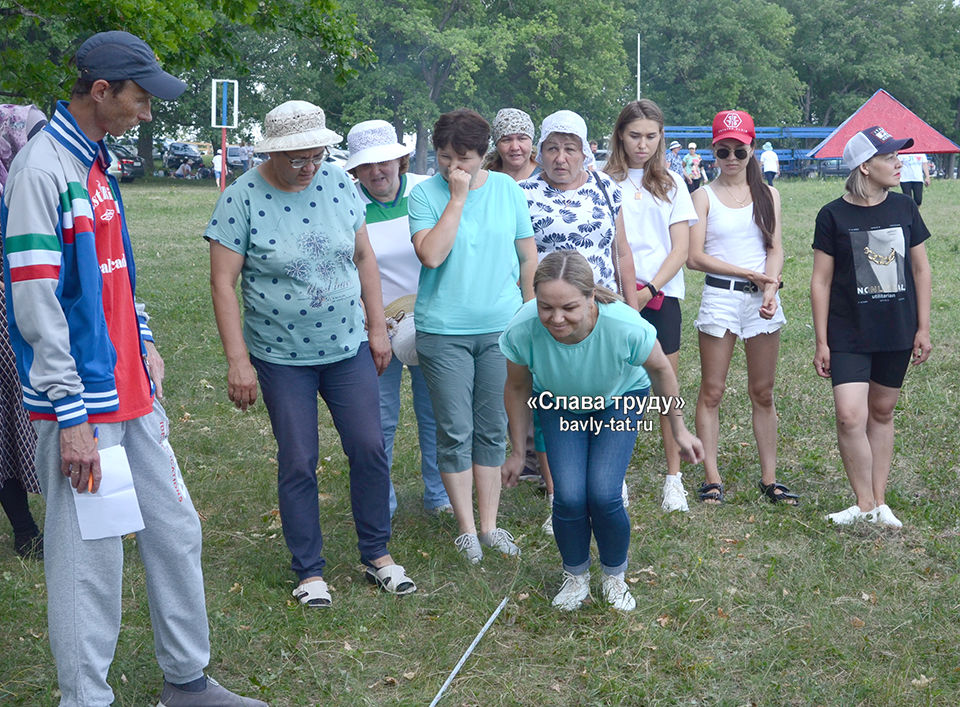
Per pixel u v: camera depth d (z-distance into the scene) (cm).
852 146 506
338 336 420
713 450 555
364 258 443
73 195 293
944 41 6981
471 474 481
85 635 304
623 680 368
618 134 529
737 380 791
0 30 805
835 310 511
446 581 446
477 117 446
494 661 384
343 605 423
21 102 799
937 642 394
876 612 419
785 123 6162
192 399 744
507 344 393
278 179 410
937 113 6688
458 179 444
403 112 4866
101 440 302
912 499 550
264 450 635
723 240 542
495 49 4803
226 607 418
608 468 407
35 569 449
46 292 286
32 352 293
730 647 394
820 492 564
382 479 435
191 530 330
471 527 475
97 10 762
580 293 364
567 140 486
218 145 4991
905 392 739
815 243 514
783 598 430
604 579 429
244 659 381
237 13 979
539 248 491
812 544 486
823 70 6669
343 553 473
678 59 5909
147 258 1586
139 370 317
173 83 306
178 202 2819
